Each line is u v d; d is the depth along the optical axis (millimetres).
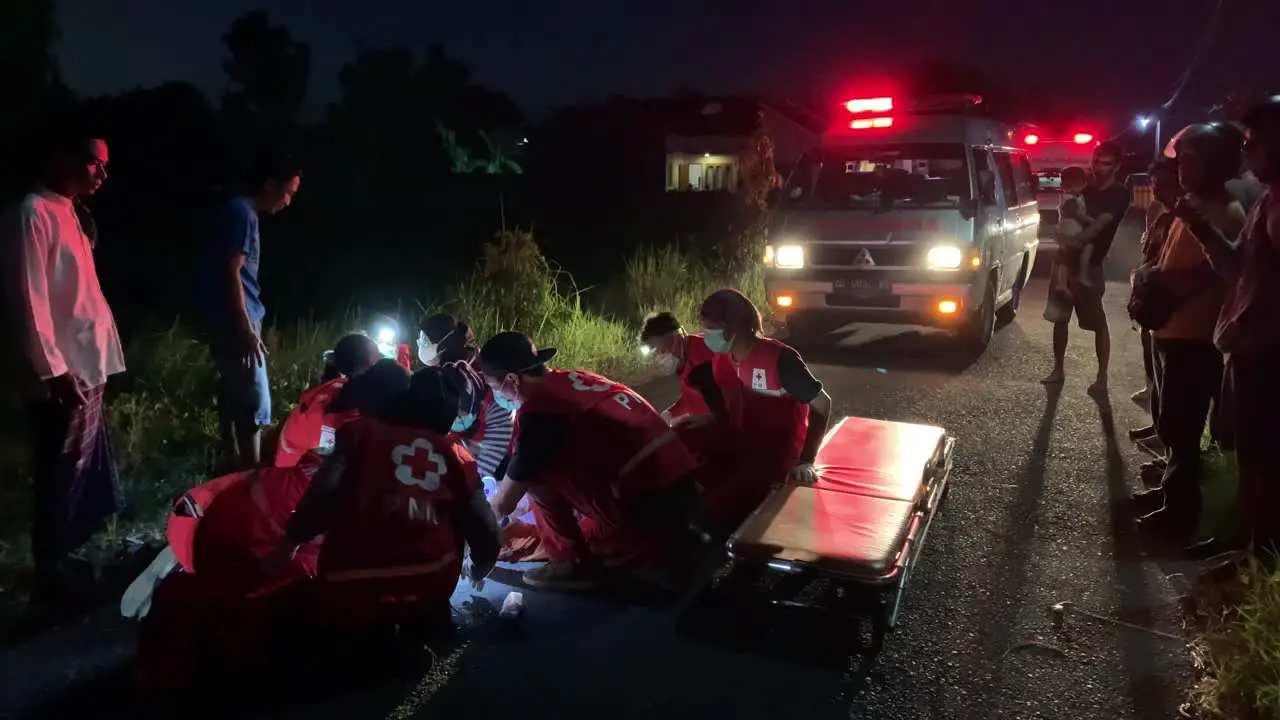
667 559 4254
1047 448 6133
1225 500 4949
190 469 5359
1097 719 3256
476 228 19344
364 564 3352
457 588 4180
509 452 4516
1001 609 4012
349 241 17547
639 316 10148
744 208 12422
